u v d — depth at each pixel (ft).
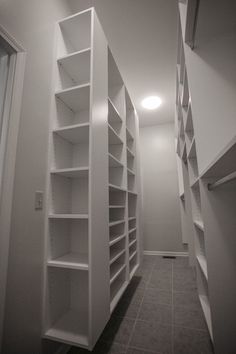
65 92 4.53
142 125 14.25
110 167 7.10
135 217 8.78
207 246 3.82
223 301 3.60
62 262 3.93
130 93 10.48
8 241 3.16
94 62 4.45
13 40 3.57
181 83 6.63
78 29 5.21
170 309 5.70
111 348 4.19
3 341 2.99
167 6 6.02
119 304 6.03
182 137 8.54
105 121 4.90
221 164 2.99
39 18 4.42
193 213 6.02
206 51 4.38
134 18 6.42
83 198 4.98
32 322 3.56
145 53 7.87
